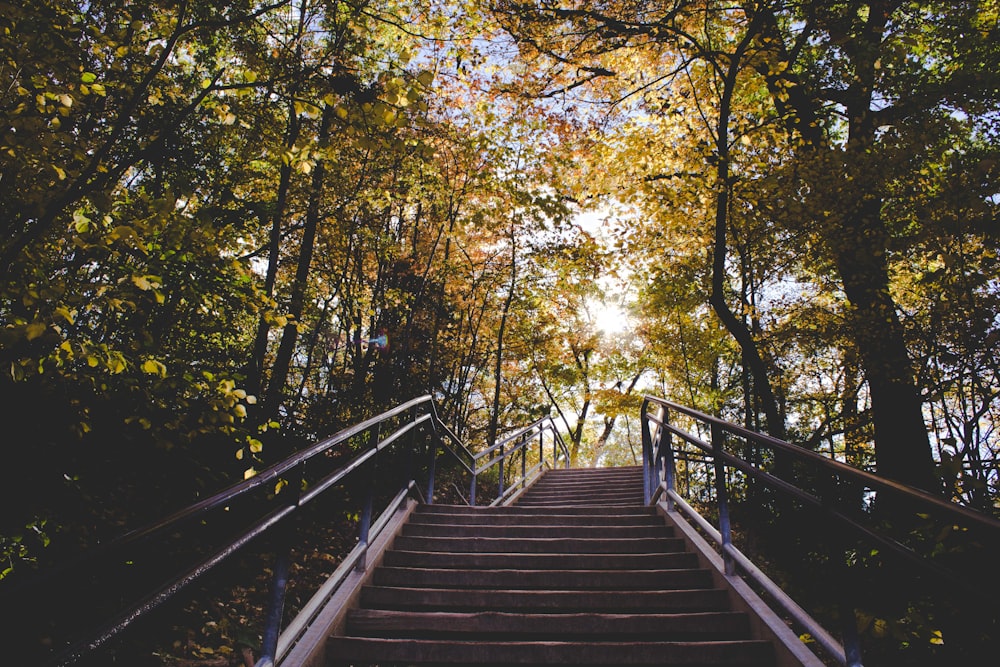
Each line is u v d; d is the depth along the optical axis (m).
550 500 10.97
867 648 3.75
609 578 4.36
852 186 8.20
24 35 3.41
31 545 3.93
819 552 5.06
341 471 3.56
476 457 8.76
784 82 8.69
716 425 4.31
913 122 8.36
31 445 4.09
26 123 3.19
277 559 2.76
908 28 9.10
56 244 3.84
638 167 11.09
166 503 5.04
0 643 3.27
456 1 6.59
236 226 8.74
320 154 4.58
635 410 22.80
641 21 9.64
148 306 4.57
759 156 9.59
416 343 17.58
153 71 4.16
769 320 11.24
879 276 8.69
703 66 10.27
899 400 8.55
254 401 4.01
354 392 12.34
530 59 10.87
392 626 3.68
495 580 4.37
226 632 4.36
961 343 7.61
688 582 4.34
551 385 26.05
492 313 20.88
